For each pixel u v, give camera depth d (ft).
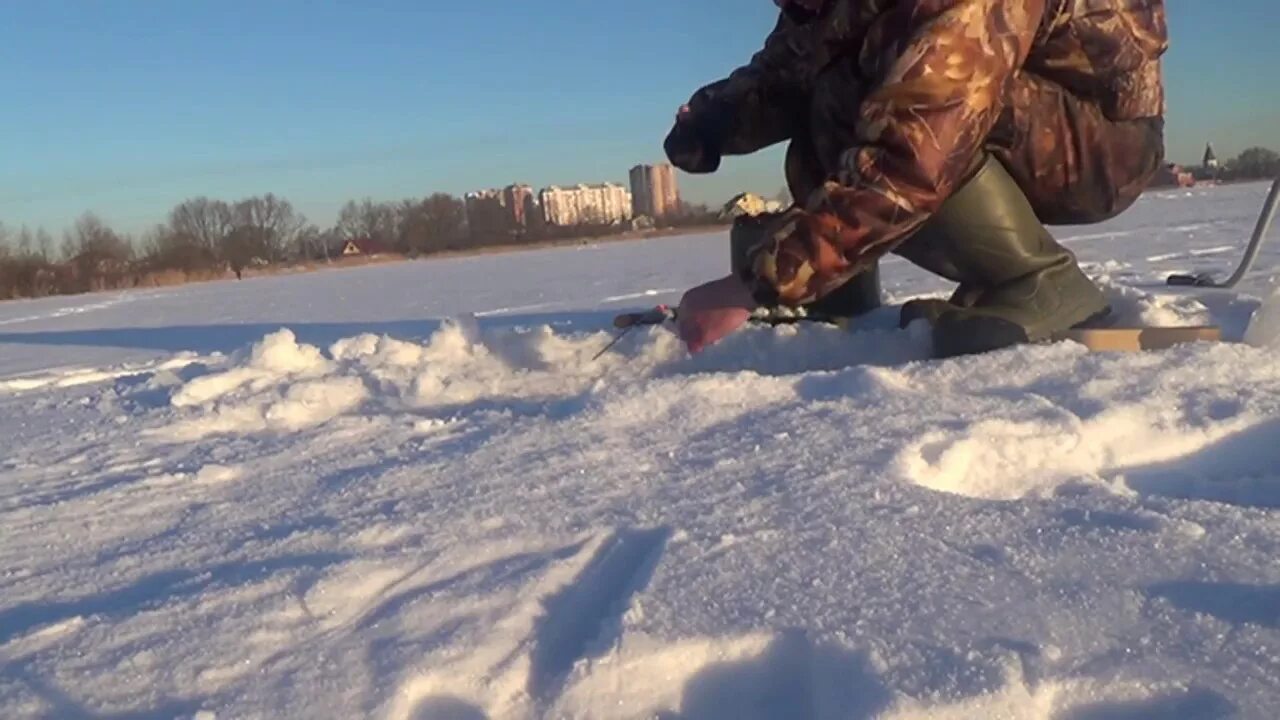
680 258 40.65
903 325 8.71
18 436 8.45
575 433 6.27
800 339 8.40
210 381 9.20
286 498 5.57
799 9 7.77
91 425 8.56
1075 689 3.02
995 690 2.98
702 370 8.20
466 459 5.94
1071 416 5.54
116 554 4.87
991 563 3.87
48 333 23.62
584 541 4.42
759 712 3.17
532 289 26.73
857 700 3.04
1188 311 8.89
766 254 6.74
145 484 6.16
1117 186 7.93
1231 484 4.95
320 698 3.30
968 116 6.60
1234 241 23.40
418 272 50.70
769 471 5.16
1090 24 7.30
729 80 8.92
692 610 3.61
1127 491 4.87
